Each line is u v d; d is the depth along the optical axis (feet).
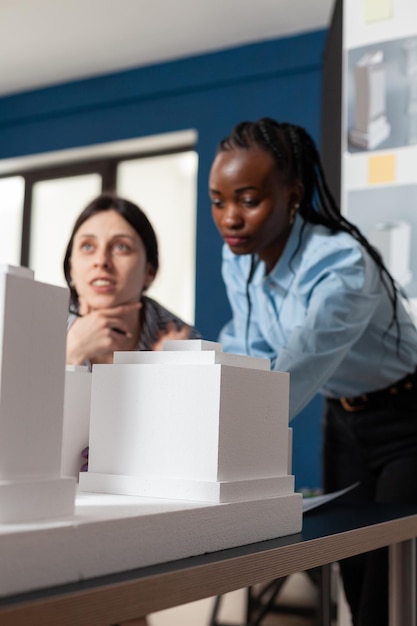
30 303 2.29
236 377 2.96
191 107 15.06
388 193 7.59
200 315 14.20
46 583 2.04
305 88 14.06
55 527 2.08
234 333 7.24
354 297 5.93
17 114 16.85
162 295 15.85
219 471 2.86
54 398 2.37
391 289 6.51
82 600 1.95
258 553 2.72
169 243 15.92
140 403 3.01
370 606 5.36
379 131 7.68
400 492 6.25
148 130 15.47
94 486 3.04
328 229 6.52
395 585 4.63
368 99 7.74
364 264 6.11
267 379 3.18
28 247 17.40
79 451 3.49
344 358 6.30
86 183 17.06
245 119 14.53
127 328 7.05
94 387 3.10
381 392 6.42
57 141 16.49
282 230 6.70
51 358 2.36
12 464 2.23
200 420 2.89
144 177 16.38
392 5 7.66
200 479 2.87
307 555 3.05
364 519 4.06
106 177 16.58
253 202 6.83
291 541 3.05
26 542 2.00
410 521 4.24
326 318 5.75
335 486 6.94
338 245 6.27
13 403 2.23
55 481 2.29
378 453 6.49
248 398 3.05
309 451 13.14
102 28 13.88
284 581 11.08
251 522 2.96
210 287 14.16
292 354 5.59
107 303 7.06
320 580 9.52
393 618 4.63
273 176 6.77
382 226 7.57
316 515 4.29
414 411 6.34
